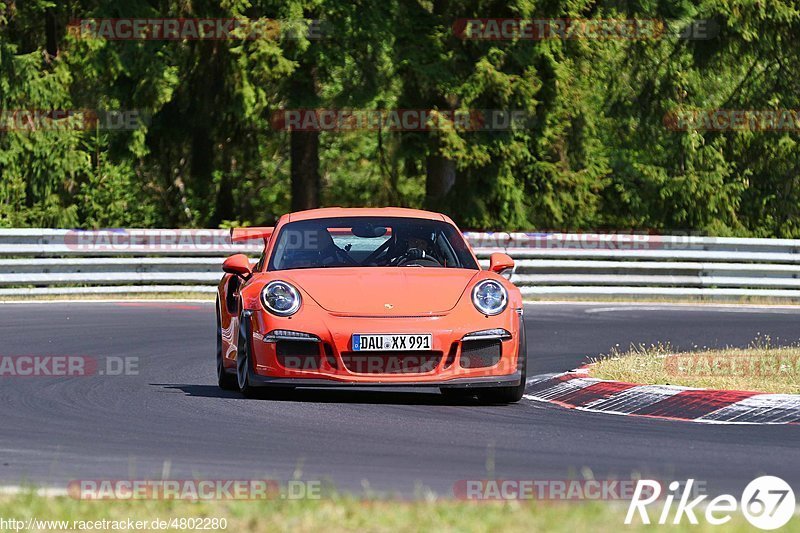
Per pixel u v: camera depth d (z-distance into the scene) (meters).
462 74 92.69
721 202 108.25
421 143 94.19
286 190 137.50
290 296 31.45
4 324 53.44
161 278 71.75
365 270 33.03
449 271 33.38
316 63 89.75
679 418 30.06
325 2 89.00
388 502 18.11
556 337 52.34
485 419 29.14
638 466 23.00
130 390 34.62
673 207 109.81
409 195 122.62
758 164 111.12
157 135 97.62
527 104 92.06
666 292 76.12
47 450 24.55
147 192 114.62
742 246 77.75
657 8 101.69
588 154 105.75
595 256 75.75
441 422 28.47
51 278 69.06
